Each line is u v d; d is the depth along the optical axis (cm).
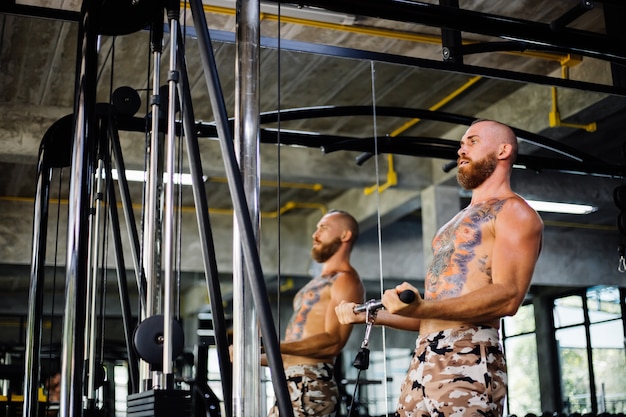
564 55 445
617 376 365
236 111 213
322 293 350
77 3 429
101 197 265
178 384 301
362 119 386
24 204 317
